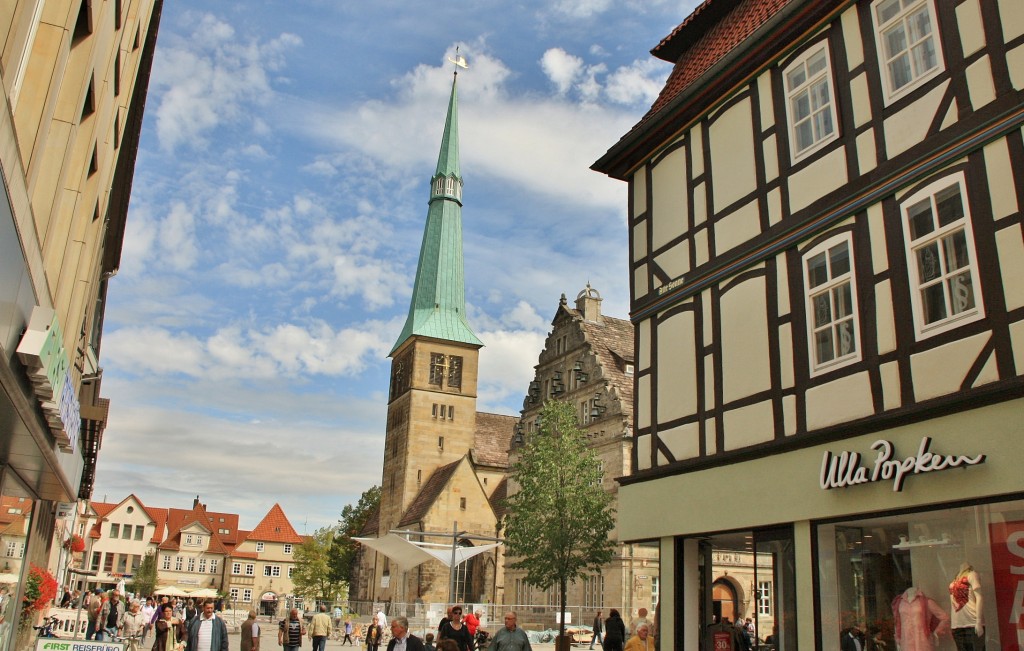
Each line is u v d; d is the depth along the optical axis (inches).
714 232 682.2
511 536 1295.5
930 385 474.3
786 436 574.2
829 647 521.7
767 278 617.0
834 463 521.3
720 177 685.3
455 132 3754.9
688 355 692.7
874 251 526.6
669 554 679.1
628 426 1680.6
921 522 476.7
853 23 572.4
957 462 445.4
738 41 691.4
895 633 483.5
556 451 1304.1
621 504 744.3
